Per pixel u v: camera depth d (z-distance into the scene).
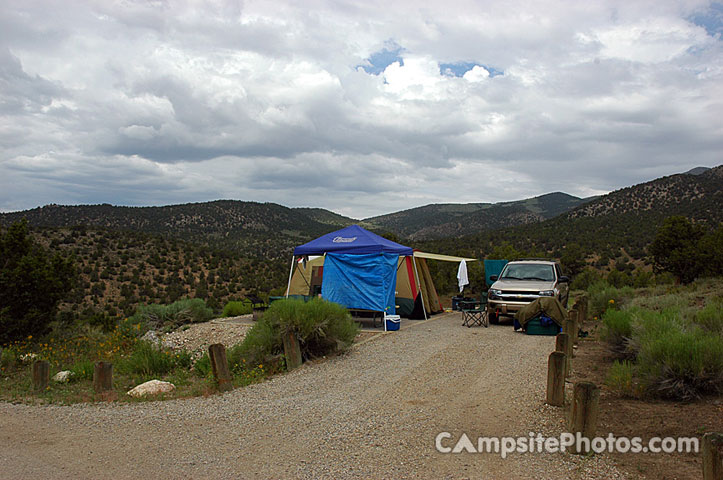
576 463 4.30
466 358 8.95
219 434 5.34
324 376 8.05
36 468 4.54
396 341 11.05
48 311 15.77
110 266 42.16
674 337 6.36
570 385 6.95
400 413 5.83
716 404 5.69
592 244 51.38
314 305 9.74
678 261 24.17
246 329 13.16
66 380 8.83
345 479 4.08
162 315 16.09
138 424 5.84
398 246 14.34
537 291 13.01
